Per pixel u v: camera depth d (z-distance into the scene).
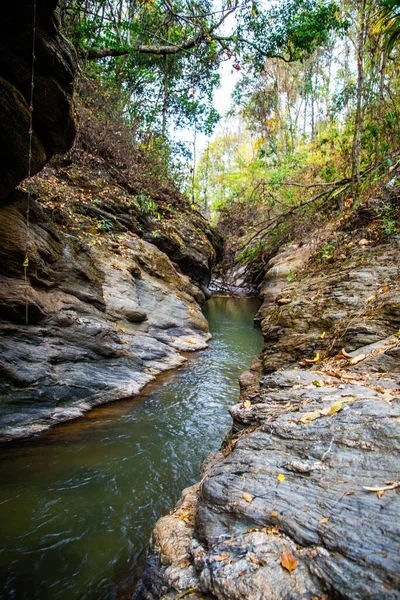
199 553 2.03
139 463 4.41
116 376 6.42
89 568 2.89
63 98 4.77
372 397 2.76
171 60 16.34
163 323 9.40
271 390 3.56
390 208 6.73
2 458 4.30
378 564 1.50
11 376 4.96
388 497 1.81
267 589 1.59
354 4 12.33
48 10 3.96
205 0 10.04
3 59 4.02
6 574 2.79
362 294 5.12
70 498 3.70
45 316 5.70
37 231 6.13
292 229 12.36
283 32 11.74
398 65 10.22
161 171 15.34
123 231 10.95
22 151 4.67
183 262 13.89
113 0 10.92
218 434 5.23
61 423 5.16
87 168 11.48
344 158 11.77
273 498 2.07
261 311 11.15
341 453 2.22
